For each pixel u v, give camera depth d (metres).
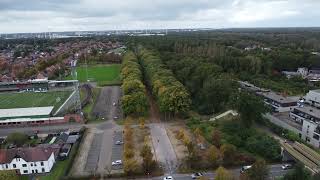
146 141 142.12
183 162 122.25
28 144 144.00
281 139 142.50
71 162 122.62
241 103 150.25
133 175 113.81
